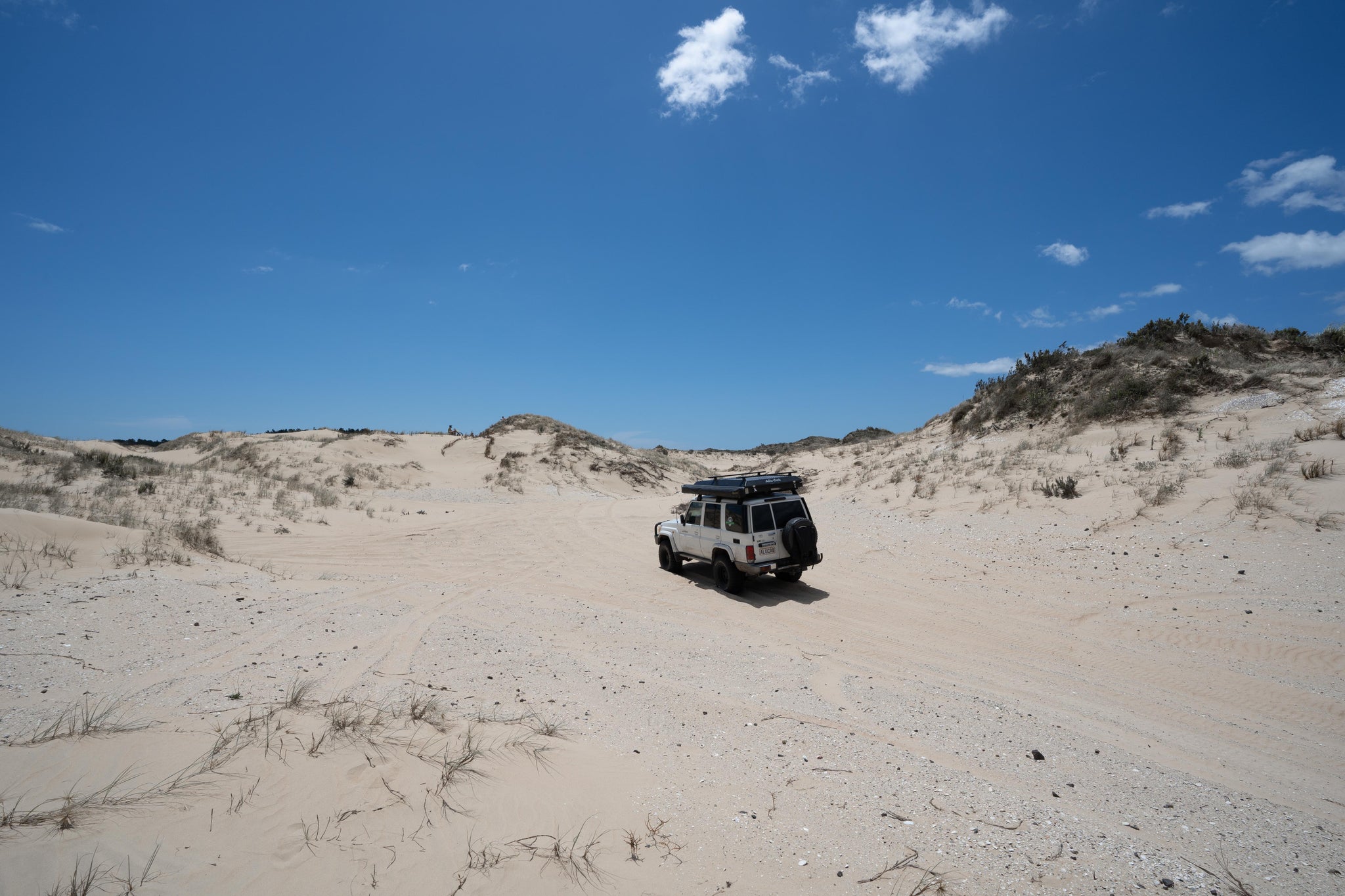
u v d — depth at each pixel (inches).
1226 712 278.7
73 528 485.7
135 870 130.1
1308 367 836.6
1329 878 156.9
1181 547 481.1
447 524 894.4
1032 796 199.2
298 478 1256.8
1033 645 365.1
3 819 141.3
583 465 1642.5
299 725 206.1
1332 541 434.3
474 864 144.0
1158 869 155.0
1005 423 1042.7
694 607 470.6
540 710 254.5
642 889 139.9
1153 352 968.9
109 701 227.8
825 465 1432.1
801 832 167.2
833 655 358.6
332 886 133.0
